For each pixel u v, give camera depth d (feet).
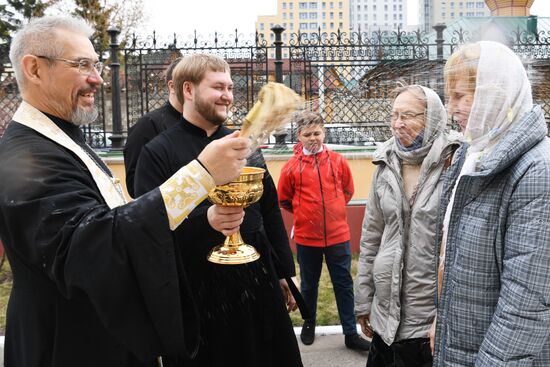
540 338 4.90
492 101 5.20
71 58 5.37
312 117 11.24
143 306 4.67
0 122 20.20
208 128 7.66
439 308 5.87
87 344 5.16
